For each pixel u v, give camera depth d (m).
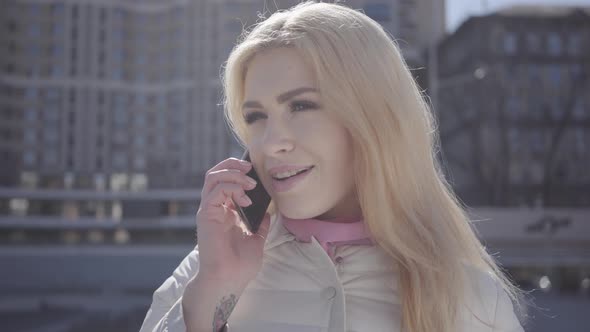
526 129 55.75
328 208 1.33
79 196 68.38
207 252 1.32
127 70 74.56
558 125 55.59
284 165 1.30
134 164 73.00
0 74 70.69
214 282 1.30
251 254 1.37
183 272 1.52
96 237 67.31
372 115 1.30
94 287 57.84
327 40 1.29
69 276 58.75
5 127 70.56
